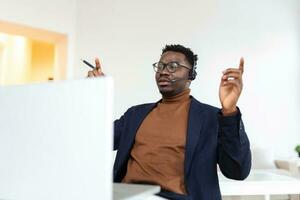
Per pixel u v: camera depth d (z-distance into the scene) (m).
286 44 3.23
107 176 0.60
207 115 1.20
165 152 1.14
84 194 0.62
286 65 3.21
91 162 0.62
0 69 4.67
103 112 0.61
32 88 0.68
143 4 3.14
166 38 3.11
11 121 0.70
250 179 1.67
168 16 3.12
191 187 1.09
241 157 1.05
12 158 0.69
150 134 1.21
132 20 3.13
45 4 2.95
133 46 3.10
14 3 2.76
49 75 4.64
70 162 0.64
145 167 1.15
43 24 2.92
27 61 4.64
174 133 1.17
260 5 3.22
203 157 1.13
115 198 0.71
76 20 3.15
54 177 0.65
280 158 2.86
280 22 3.24
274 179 1.68
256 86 3.12
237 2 3.19
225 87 1.03
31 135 0.68
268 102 3.12
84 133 0.63
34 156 0.67
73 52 3.11
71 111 0.64
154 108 1.33
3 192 0.70
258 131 3.07
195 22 3.12
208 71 3.07
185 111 1.24
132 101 3.04
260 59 3.16
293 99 3.18
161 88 1.28
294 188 1.56
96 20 3.14
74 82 0.64
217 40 3.12
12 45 4.65
